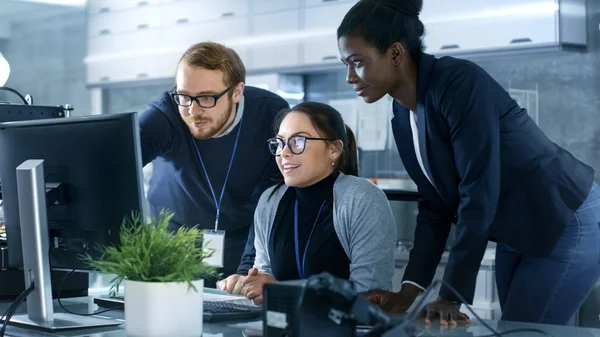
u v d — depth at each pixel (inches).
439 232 80.4
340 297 49.9
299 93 213.6
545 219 81.0
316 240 81.5
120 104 253.4
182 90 96.2
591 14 166.7
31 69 252.1
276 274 84.1
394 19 74.6
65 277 81.0
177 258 61.7
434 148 77.1
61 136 72.9
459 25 174.1
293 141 80.0
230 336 64.6
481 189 72.9
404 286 78.2
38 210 70.6
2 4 248.2
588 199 84.0
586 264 83.4
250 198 106.0
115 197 69.9
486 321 71.8
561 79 172.2
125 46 238.1
